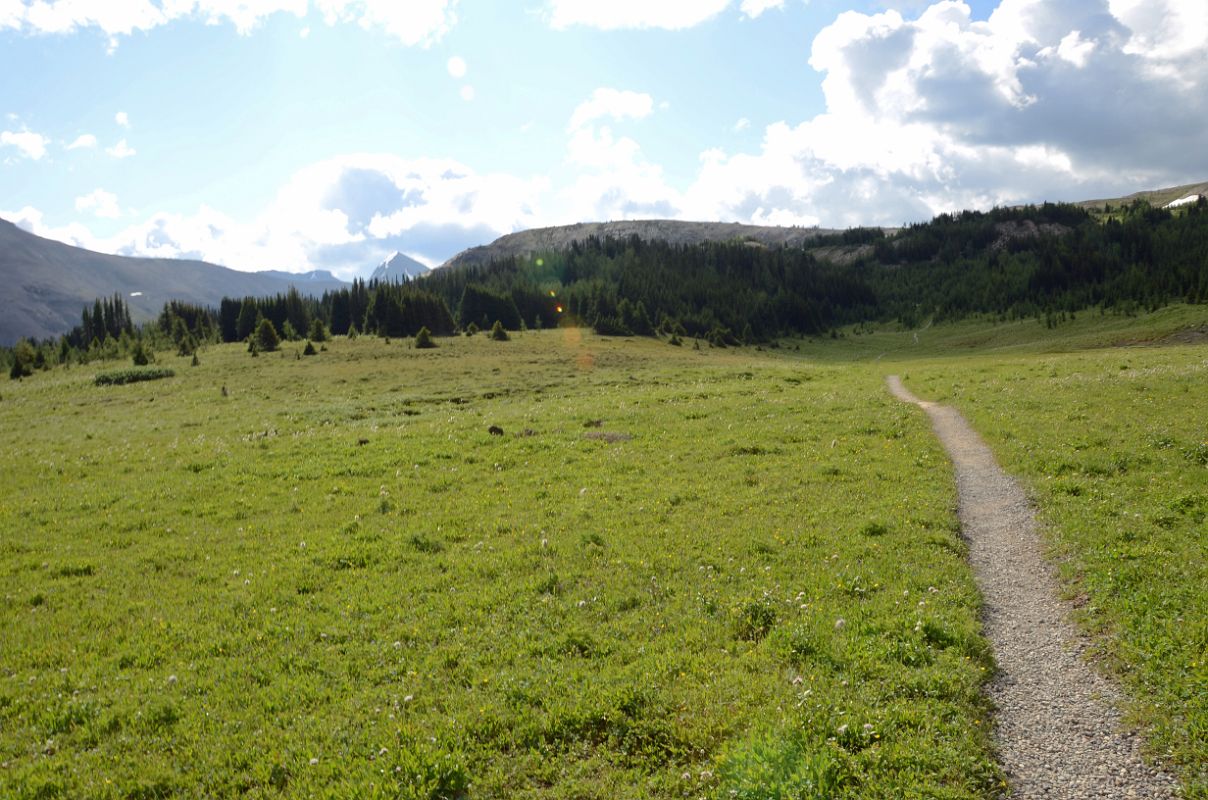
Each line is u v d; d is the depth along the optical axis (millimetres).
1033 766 7980
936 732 8492
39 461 30875
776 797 7285
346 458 28312
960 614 11695
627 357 99188
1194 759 7707
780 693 9422
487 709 9500
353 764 8398
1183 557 12828
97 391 71688
